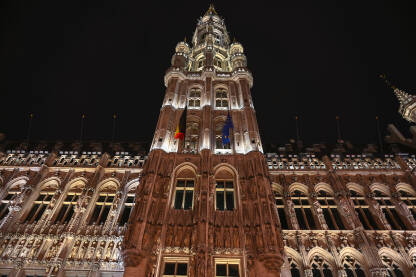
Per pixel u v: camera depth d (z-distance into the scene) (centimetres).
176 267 2153
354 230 2577
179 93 3816
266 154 3425
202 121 3400
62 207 2894
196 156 2955
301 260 2375
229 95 3803
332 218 2781
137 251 2077
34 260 2355
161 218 2372
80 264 2334
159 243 2212
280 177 3155
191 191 2730
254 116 3428
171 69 4084
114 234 2555
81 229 2614
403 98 4069
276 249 2111
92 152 3475
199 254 2102
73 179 3122
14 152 3434
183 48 5012
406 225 2731
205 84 3891
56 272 2256
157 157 2831
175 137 3116
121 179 3125
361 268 2373
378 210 2803
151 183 2561
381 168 3250
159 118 3394
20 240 2514
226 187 2750
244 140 3150
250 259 2133
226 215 2464
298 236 2528
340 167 3288
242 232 2322
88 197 2858
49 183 3128
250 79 4091
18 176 3162
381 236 2548
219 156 2945
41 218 2717
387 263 2392
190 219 2420
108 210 2891
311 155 3431
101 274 2314
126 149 3678
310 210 2905
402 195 3066
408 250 2439
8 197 3012
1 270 2327
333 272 2344
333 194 2998
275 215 2391
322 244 2502
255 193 2527
